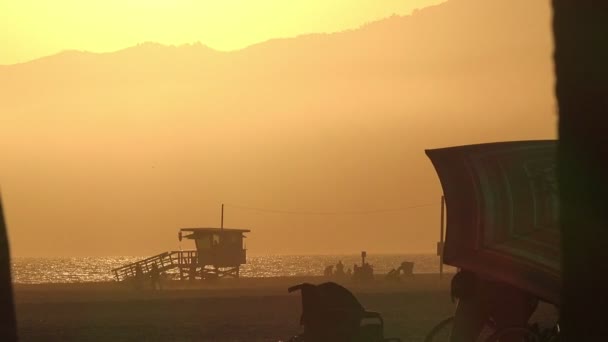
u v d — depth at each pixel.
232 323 47.88
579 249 13.08
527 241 18.30
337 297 22.23
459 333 20.16
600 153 12.92
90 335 41.91
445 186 19.28
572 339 13.14
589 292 12.97
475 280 20.06
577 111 13.06
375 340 22.36
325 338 22.05
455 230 18.92
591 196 13.01
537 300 20.44
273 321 49.06
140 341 38.69
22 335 42.12
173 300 72.31
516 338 19.27
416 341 35.75
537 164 19.28
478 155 19.45
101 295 85.56
